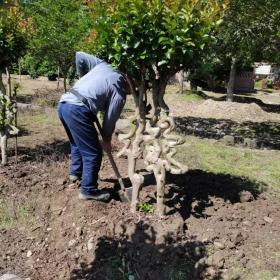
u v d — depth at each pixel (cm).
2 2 636
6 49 613
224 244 396
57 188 495
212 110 1548
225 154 756
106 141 448
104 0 409
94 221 429
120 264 380
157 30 381
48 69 2295
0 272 388
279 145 891
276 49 1066
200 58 418
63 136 836
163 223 410
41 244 423
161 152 421
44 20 1319
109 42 405
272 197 526
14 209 471
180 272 364
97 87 427
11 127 594
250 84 3055
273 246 404
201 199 471
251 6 920
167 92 2098
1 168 575
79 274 379
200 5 393
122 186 465
